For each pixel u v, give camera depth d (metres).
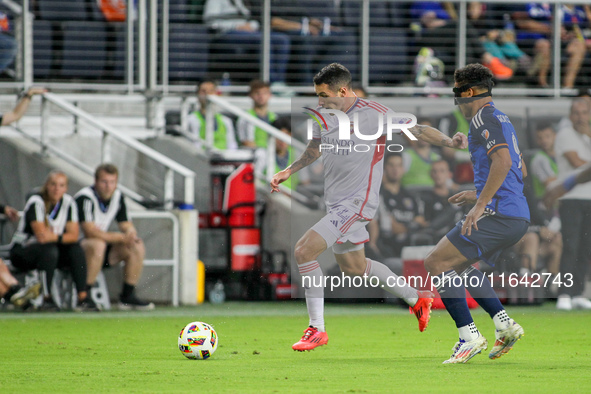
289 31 44.12
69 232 32.03
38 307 32.06
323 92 20.17
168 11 43.09
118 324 28.00
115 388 14.27
